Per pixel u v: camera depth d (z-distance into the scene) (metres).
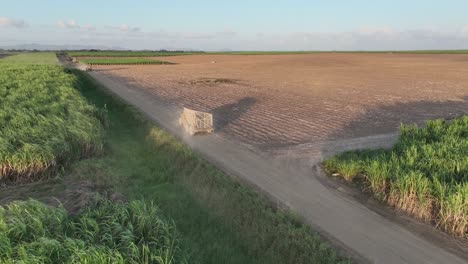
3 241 6.75
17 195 10.80
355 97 33.06
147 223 7.80
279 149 15.61
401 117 23.19
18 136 13.53
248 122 21.39
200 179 12.14
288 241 8.35
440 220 9.07
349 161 12.80
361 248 8.12
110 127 20.58
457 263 7.55
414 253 7.93
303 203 10.34
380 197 10.56
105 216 8.08
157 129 18.47
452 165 11.07
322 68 80.69
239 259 8.08
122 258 6.32
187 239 8.65
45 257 6.34
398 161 11.74
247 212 9.75
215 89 39.34
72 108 18.86
